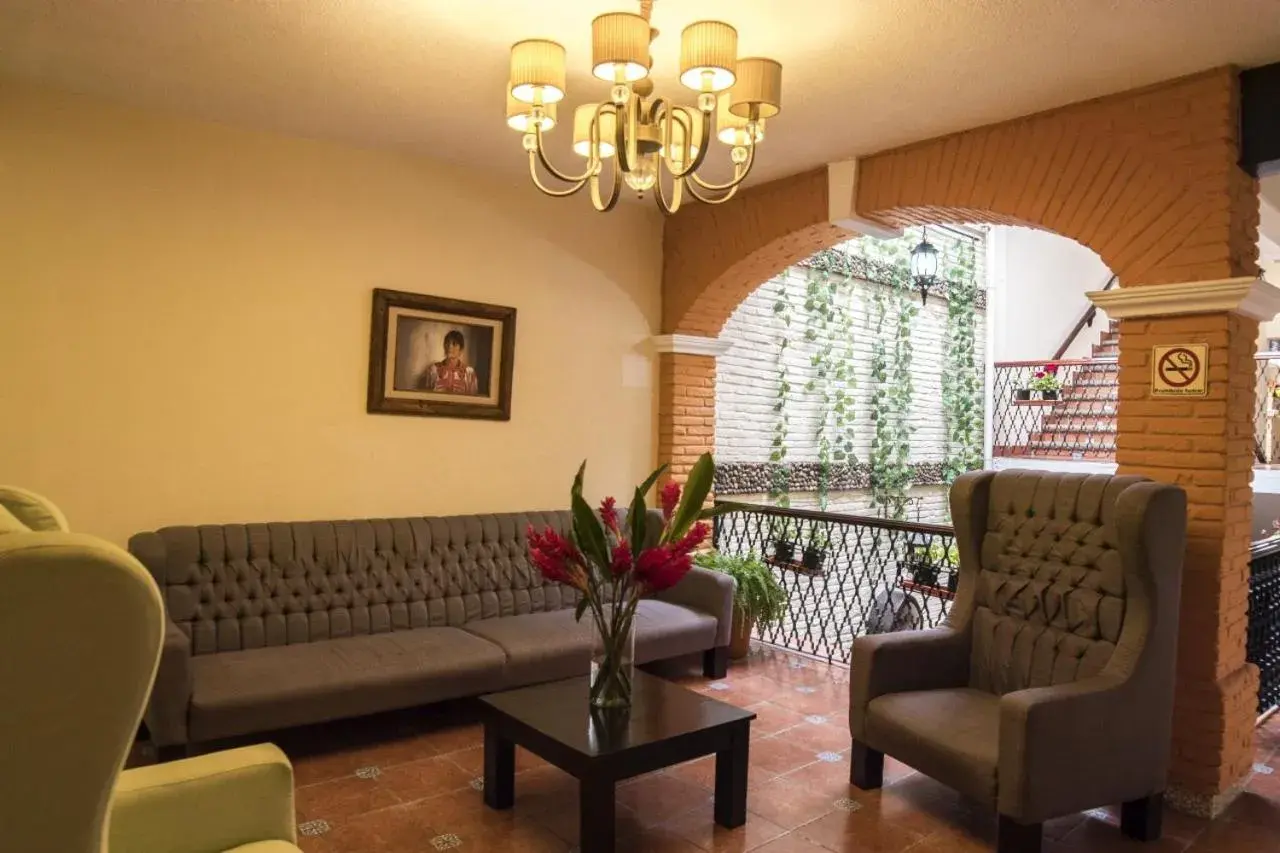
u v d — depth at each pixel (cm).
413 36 292
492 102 354
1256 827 294
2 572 91
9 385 335
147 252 363
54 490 344
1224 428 299
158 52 308
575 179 266
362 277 419
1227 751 304
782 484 638
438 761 328
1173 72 308
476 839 268
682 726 266
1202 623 303
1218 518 300
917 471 760
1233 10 260
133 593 100
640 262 530
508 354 466
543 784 309
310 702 310
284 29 288
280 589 362
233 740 333
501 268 468
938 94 333
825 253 671
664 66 316
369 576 387
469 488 458
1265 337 936
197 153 375
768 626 516
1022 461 830
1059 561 310
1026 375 847
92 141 351
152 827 161
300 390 402
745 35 283
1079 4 258
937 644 324
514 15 275
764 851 265
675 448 534
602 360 513
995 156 366
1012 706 251
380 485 426
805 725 376
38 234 340
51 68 323
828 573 545
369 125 385
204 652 338
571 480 500
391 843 265
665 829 278
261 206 391
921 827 283
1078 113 340
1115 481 299
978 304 835
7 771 95
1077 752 257
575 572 275
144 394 363
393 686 328
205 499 378
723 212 498
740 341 609
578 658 379
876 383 720
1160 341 315
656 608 429
